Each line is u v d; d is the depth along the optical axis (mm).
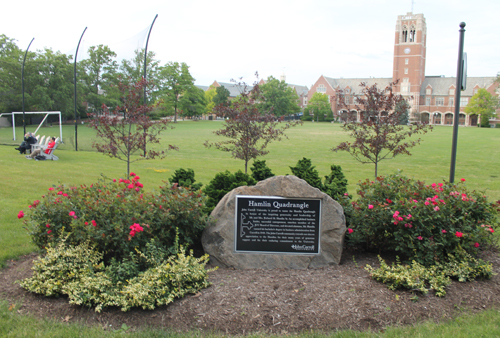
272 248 5383
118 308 4281
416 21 106250
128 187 5914
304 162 8008
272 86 96688
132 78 18312
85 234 4820
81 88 21984
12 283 4852
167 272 4500
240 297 4434
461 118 106562
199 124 68875
